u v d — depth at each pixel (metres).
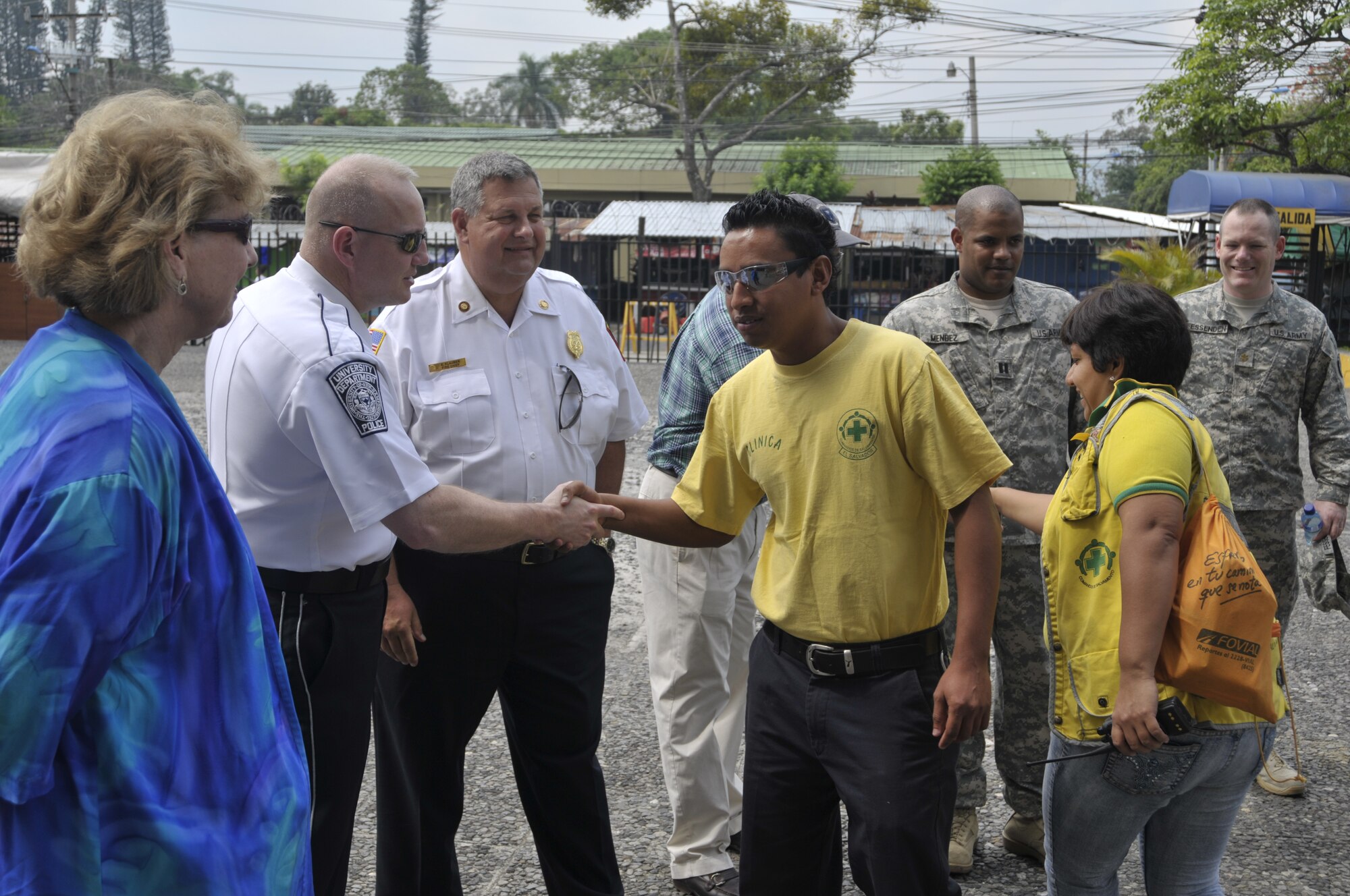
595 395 3.03
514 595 2.77
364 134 39.81
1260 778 3.80
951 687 2.19
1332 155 18.44
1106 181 60.50
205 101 1.62
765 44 33.19
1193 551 2.15
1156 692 2.11
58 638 1.30
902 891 2.19
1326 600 3.68
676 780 3.17
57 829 1.36
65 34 31.80
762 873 2.45
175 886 1.42
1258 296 3.81
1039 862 3.31
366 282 2.46
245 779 1.53
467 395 2.86
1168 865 2.35
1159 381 2.33
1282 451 3.78
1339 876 3.21
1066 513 2.31
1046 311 3.41
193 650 1.50
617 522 2.60
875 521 2.26
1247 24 17.55
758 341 2.29
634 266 23.55
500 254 2.80
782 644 2.38
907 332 3.43
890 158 36.28
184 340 1.63
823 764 2.30
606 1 32.44
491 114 69.12
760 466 2.39
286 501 2.32
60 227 1.46
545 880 3.03
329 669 2.38
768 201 2.25
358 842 3.43
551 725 2.88
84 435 1.37
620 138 39.03
